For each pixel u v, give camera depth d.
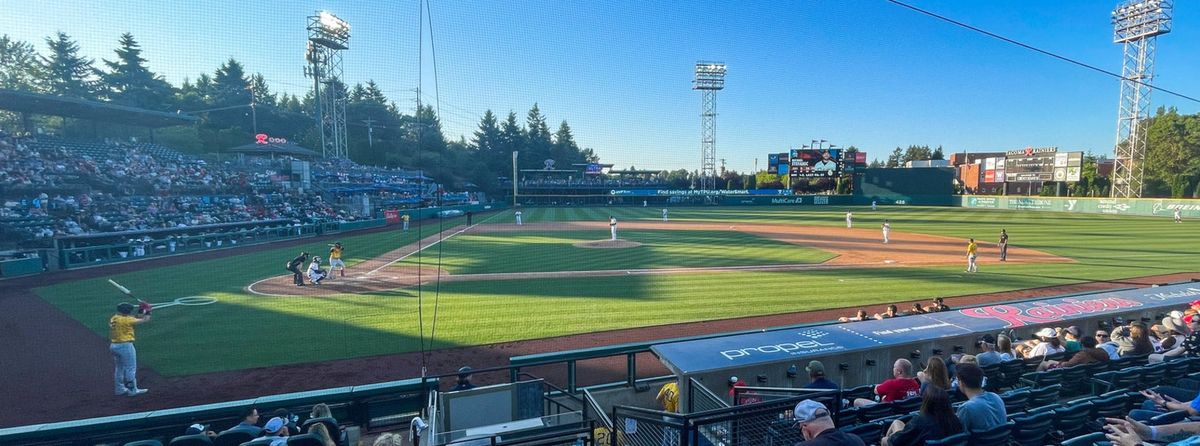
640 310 13.87
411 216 44.69
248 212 34.66
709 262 21.80
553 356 7.50
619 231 35.31
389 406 7.22
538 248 26.27
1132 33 47.91
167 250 25.45
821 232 34.69
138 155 37.97
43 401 8.52
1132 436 3.87
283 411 6.76
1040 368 7.07
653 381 8.02
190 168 39.22
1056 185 63.56
